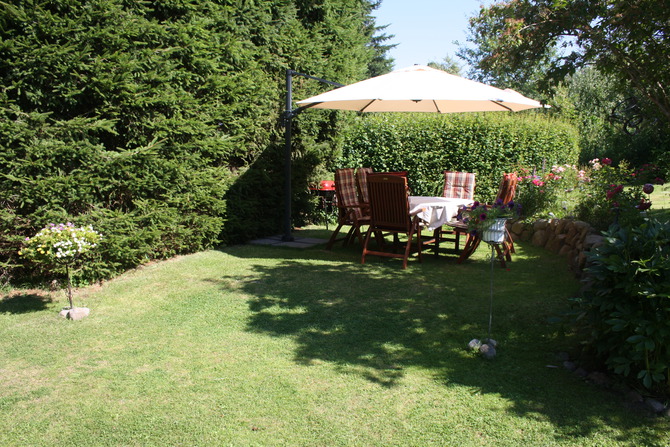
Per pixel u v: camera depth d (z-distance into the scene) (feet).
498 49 17.37
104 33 16.35
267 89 24.27
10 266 15.51
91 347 12.25
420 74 20.44
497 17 17.15
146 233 18.51
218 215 23.15
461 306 15.21
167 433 8.57
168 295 16.39
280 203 27.78
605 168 24.93
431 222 20.88
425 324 13.74
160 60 18.38
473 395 9.84
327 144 30.07
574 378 10.50
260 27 23.71
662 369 9.12
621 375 10.16
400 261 21.58
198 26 19.88
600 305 9.73
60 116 16.62
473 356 11.64
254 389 10.10
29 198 15.39
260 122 24.49
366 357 11.64
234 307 15.23
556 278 18.29
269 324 13.82
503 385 10.23
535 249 23.95
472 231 12.63
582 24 15.33
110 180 17.15
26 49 14.94
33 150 15.14
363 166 33.19
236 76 22.06
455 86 19.01
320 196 31.40
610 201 20.98
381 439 8.41
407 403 9.55
